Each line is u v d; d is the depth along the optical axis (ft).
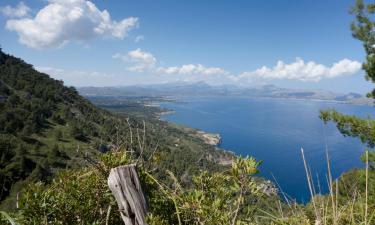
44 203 9.85
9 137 262.06
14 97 379.35
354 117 34.73
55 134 301.22
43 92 452.35
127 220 8.61
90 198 10.84
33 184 10.34
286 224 7.32
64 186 10.57
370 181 25.64
